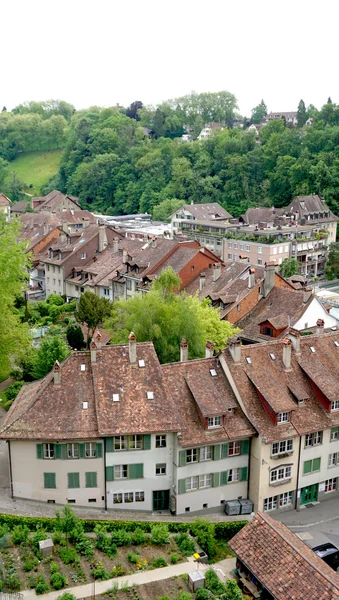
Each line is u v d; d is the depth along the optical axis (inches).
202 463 1925.4
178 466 1892.2
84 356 1995.6
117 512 1907.0
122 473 1904.5
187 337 2502.5
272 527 1609.3
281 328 2819.9
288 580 1462.8
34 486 1888.5
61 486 1884.8
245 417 1982.0
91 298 3321.9
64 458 1861.5
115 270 4146.2
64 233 4805.6
